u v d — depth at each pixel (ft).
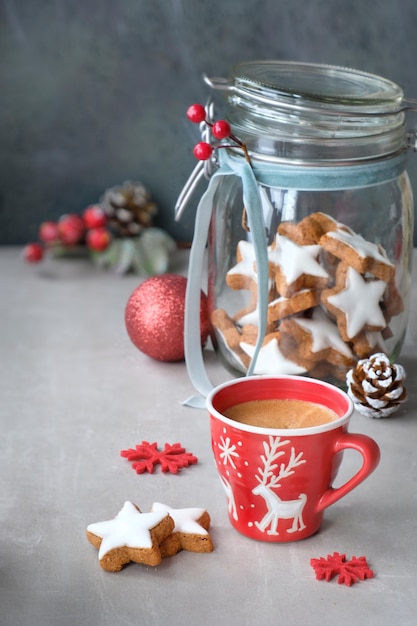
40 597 2.14
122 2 3.42
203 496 2.37
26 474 2.44
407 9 3.37
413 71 3.43
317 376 2.64
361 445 2.17
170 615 2.10
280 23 3.41
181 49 3.46
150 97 3.51
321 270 2.56
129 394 2.73
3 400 2.71
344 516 2.32
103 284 3.38
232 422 2.17
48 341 2.99
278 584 2.16
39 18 3.44
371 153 2.56
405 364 2.86
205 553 2.23
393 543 2.25
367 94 2.60
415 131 2.65
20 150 3.58
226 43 3.44
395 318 2.69
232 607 2.12
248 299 2.64
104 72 3.50
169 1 3.41
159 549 2.20
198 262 2.64
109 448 2.52
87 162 3.59
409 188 2.70
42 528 2.29
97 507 2.34
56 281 3.39
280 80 2.68
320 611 2.11
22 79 3.51
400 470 2.45
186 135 3.55
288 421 2.24
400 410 2.66
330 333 2.60
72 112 3.54
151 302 2.80
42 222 3.66
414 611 2.11
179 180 3.59
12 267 3.50
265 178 2.55
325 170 2.53
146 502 2.35
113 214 3.51
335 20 3.39
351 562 2.19
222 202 2.65
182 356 2.84
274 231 2.58
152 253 3.45
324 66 2.78
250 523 2.24
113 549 2.18
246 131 2.56
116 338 3.01
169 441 2.55
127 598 2.14
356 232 2.60
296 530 2.24
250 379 2.29
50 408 2.67
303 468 2.18
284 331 2.60
